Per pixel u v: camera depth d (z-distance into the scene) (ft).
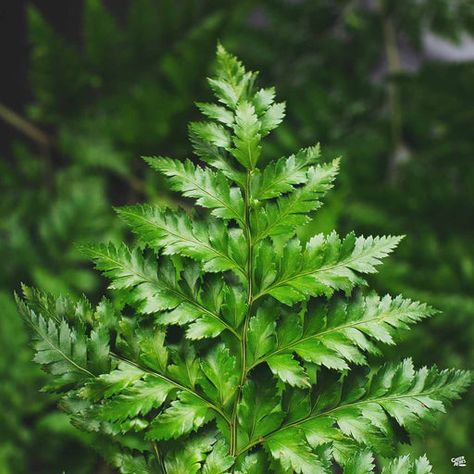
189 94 8.11
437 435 6.79
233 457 2.88
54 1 9.88
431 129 8.43
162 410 2.96
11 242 7.85
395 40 9.08
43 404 7.34
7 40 9.64
